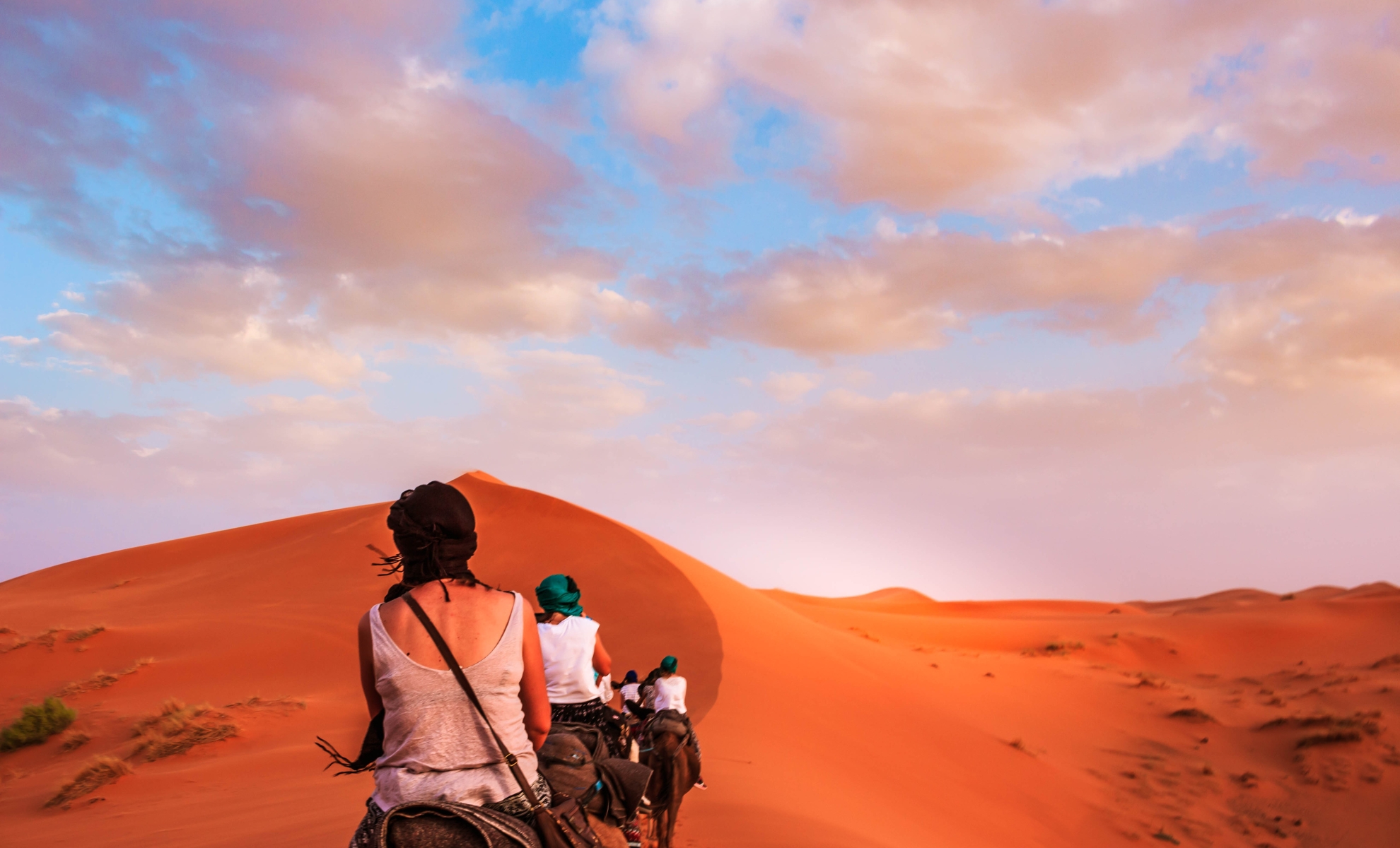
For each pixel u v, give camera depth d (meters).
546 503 50.62
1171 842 27.83
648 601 38.31
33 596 64.31
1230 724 43.22
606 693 6.28
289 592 48.28
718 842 11.12
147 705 30.55
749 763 19.08
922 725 33.22
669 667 10.62
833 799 18.42
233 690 32.91
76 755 24.98
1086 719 43.72
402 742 2.83
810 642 41.06
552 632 5.83
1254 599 138.62
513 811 2.90
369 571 50.94
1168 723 43.78
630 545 44.81
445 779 2.81
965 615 127.19
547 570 43.19
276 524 73.62
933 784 26.17
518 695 3.04
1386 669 61.00
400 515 3.04
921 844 17.86
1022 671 54.25
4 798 20.27
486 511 51.03
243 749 23.84
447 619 2.94
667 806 9.02
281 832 11.81
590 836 3.26
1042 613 127.44
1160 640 72.75
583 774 4.41
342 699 30.70
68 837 14.22
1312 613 82.44
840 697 32.69
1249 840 29.33
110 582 66.12
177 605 49.16
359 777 18.02
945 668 50.75
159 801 17.45
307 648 37.56
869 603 132.50
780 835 11.85
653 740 9.18
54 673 36.44
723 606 39.53
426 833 2.71
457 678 2.86
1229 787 34.25
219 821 13.82
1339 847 28.95
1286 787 34.62
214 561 65.88
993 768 30.66
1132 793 32.62
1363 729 39.47
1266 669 66.19
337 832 11.05
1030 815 27.28
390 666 2.86
